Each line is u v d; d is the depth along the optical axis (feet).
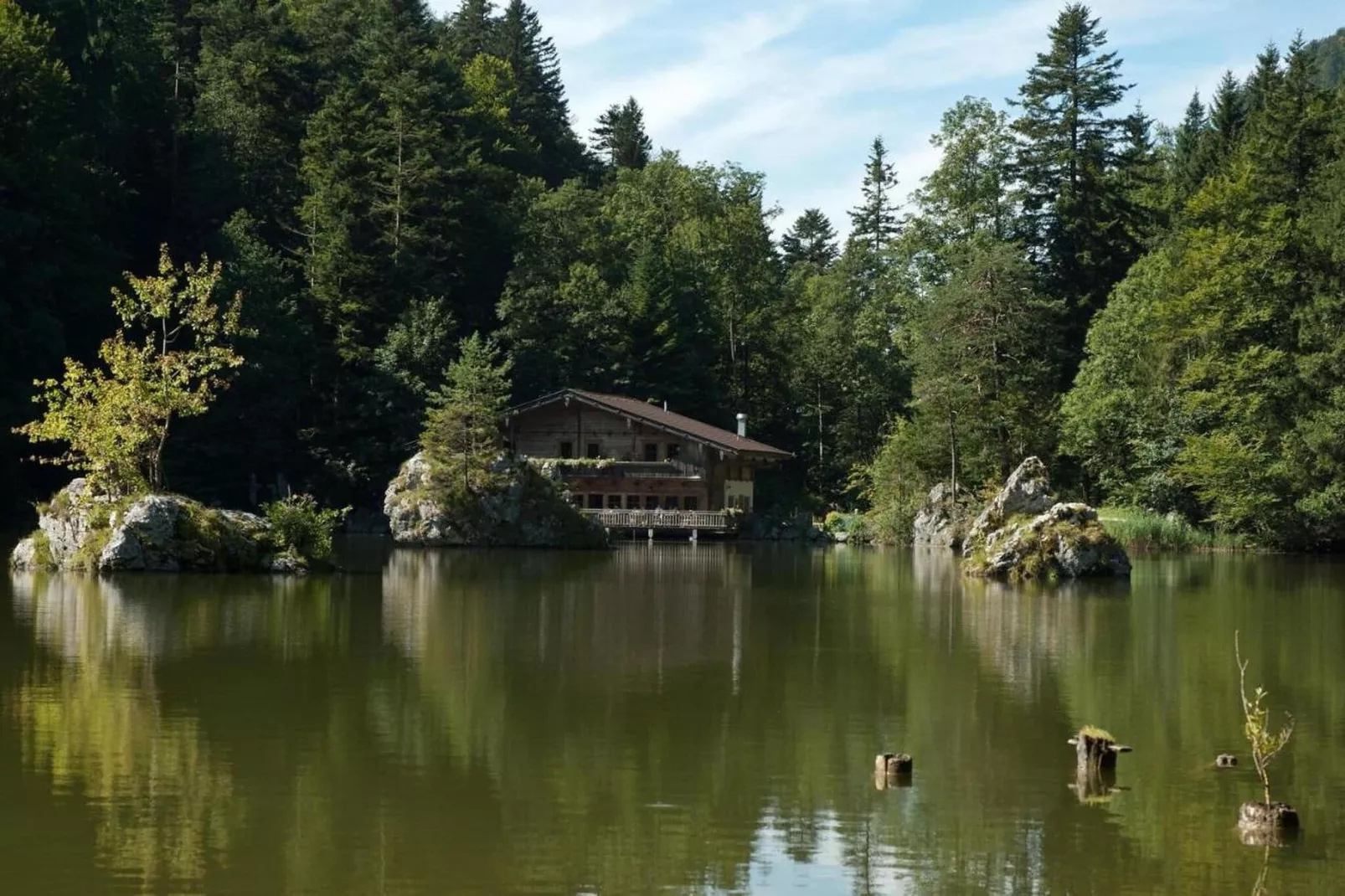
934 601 129.70
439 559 176.76
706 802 53.42
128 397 141.69
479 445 214.90
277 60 335.26
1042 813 52.65
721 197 393.29
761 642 96.48
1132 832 50.44
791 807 53.06
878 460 272.92
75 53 255.09
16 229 206.39
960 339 249.75
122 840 46.98
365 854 46.16
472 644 91.91
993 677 82.33
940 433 252.01
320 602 114.52
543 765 58.44
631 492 259.19
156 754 58.29
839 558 202.08
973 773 58.54
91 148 248.11
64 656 82.02
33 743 59.88
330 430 264.52
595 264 332.19
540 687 76.18
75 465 146.20
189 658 82.43
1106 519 235.81
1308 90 283.18
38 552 138.51
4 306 204.44
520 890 43.29
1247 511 220.23
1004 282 248.93
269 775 55.57
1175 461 239.50
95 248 228.02
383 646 89.40
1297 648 96.73
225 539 138.72
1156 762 60.80
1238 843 49.01
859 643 96.94
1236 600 134.82
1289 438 220.23
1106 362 261.65
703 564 181.47
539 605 118.73
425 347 263.29
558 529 214.28
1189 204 257.14
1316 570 180.96
